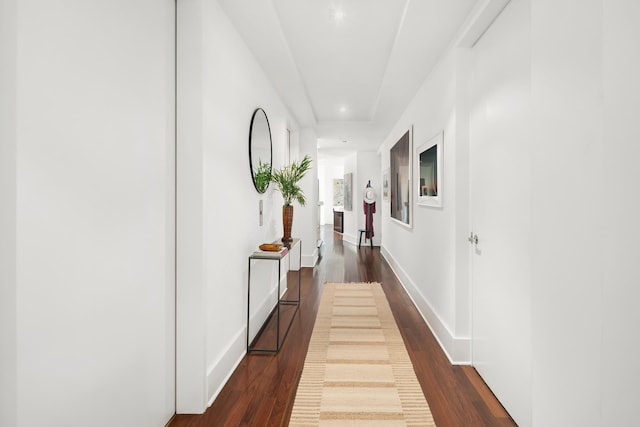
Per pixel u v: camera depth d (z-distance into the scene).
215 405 1.92
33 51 0.97
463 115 2.44
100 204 1.25
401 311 3.58
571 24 0.99
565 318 1.02
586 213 0.93
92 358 1.21
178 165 1.83
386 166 6.66
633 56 0.80
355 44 2.81
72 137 1.11
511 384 1.81
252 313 2.81
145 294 1.55
